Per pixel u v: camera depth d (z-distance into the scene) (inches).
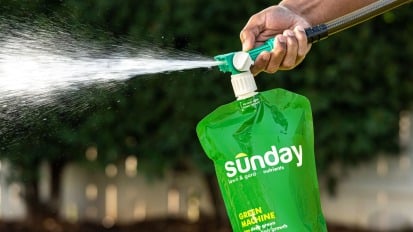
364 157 226.2
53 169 242.7
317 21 88.7
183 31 202.2
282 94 78.8
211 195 238.4
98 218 251.1
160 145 222.2
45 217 244.8
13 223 244.1
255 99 78.3
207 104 214.7
